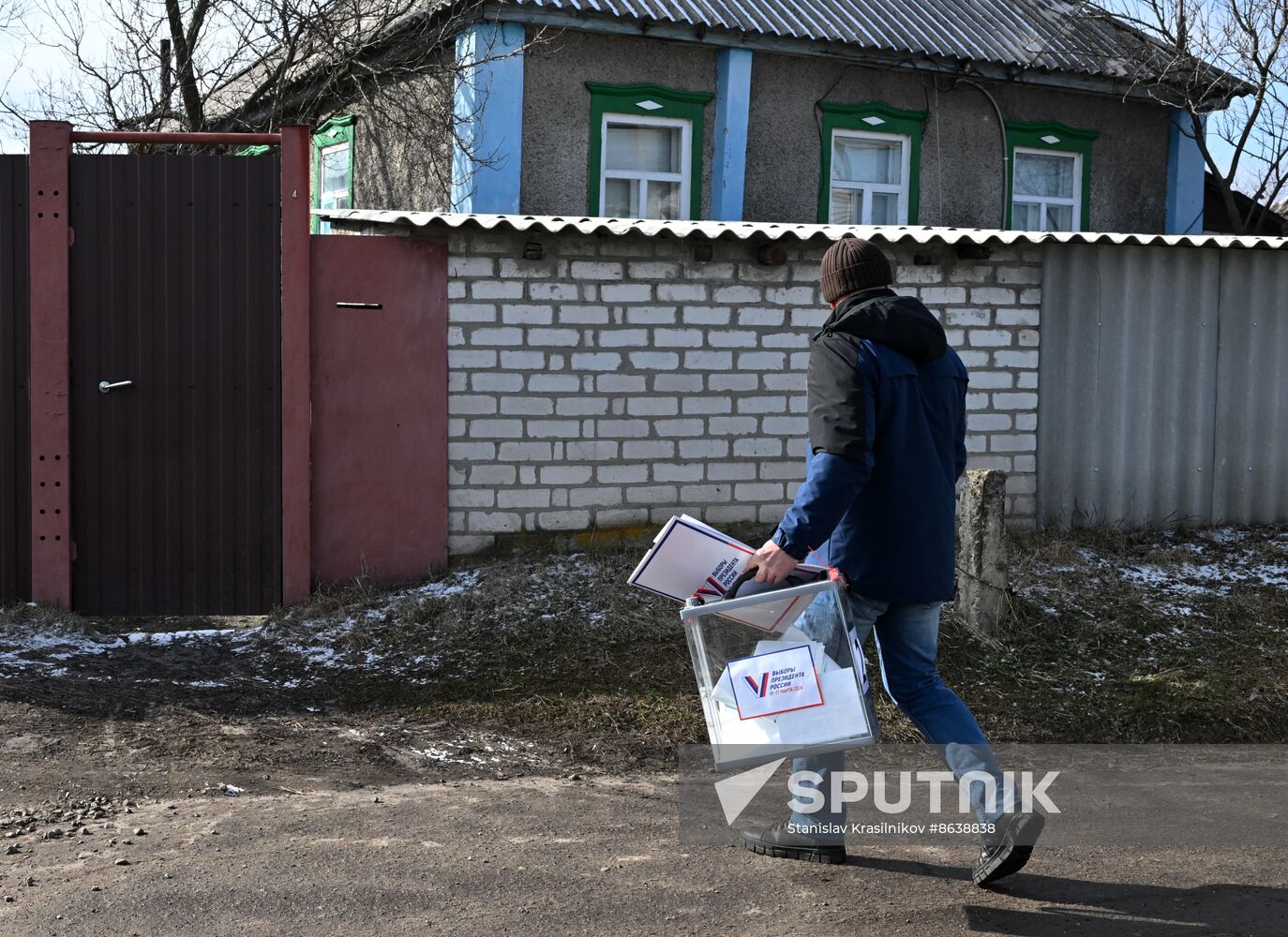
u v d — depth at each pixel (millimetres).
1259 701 6184
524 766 5113
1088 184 13312
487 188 10805
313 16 11164
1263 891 3713
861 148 12453
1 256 6910
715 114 11680
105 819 4258
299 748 5215
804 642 3482
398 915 3398
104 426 7008
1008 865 3531
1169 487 8633
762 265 7859
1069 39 13227
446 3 10750
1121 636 6887
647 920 3389
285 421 7094
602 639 6543
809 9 12180
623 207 11547
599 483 7695
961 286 8227
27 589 7039
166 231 6992
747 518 7926
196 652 6594
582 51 11164
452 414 7469
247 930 3295
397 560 7414
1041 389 8391
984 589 6664
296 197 7027
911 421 3570
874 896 3592
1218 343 8672
